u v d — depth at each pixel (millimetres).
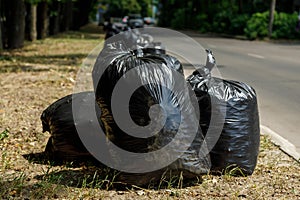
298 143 7738
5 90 11891
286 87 12984
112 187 5332
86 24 69250
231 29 43969
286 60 20391
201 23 54312
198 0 57844
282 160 6605
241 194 5242
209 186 5434
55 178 5531
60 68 16469
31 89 12102
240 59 20531
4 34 25141
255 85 13305
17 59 19469
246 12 47969
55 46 27188
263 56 22312
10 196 5031
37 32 33688
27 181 5512
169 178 5207
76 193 5164
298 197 5203
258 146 6082
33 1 26844
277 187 5508
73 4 51250
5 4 25172
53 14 38688
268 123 9062
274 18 38750
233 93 5859
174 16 63500
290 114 9812
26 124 8375
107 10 107875
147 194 5125
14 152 6766
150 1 111688
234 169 5805
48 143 6520
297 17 39031
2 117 8844
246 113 5844
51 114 6273
